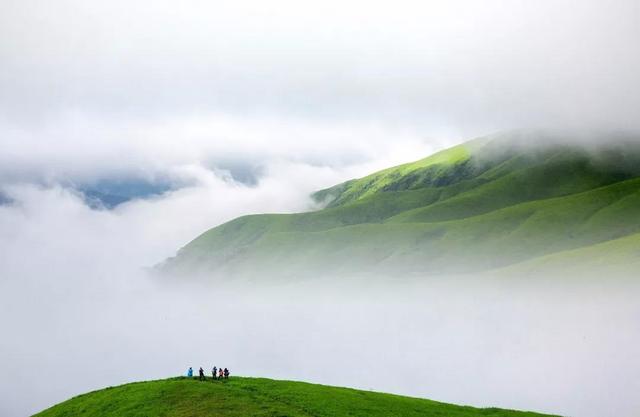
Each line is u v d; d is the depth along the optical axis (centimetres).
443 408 7962
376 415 7062
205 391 7450
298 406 7044
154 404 7131
